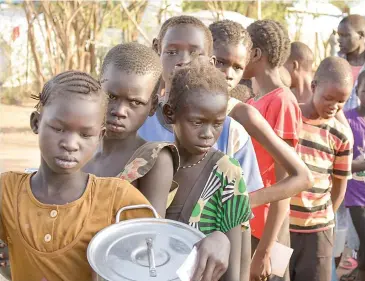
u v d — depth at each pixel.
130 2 8.42
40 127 1.33
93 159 1.85
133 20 8.14
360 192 4.24
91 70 8.81
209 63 1.80
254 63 3.09
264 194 2.34
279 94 2.94
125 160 1.78
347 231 4.41
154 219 1.33
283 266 2.64
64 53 8.70
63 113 1.29
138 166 1.62
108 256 1.22
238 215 1.78
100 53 8.80
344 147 3.43
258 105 3.00
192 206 1.78
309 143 3.32
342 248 4.50
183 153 1.83
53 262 1.36
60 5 8.55
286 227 2.91
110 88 1.72
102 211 1.38
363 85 4.32
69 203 1.37
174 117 1.76
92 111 1.31
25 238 1.37
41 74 9.03
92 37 8.72
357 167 4.15
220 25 2.53
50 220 1.37
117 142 1.79
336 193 3.59
